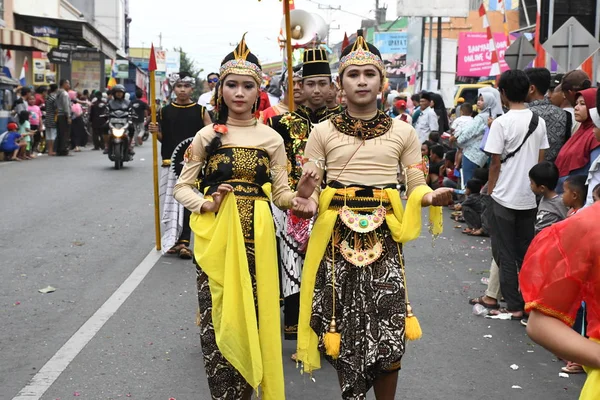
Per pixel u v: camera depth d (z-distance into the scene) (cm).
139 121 2558
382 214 417
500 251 657
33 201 1241
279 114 580
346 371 409
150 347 568
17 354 548
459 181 1273
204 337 427
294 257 536
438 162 1380
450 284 785
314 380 507
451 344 597
